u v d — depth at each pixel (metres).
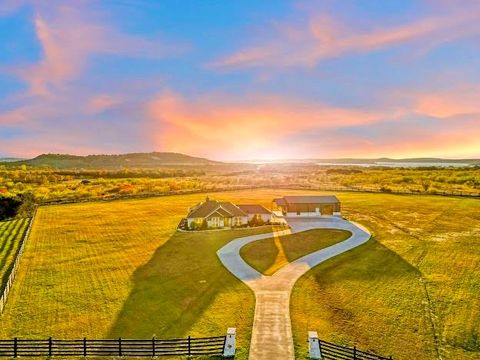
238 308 27.16
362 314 26.45
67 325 25.08
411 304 28.06
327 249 42.53
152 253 41.25
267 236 48.88
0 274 34.50
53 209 72.31
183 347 21.55
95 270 35.69
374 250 42.06
